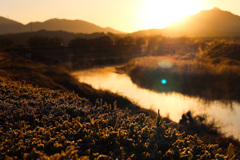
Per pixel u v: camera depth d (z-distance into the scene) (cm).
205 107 1335
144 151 364
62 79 1777
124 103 1273
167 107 1332
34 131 389
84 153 319
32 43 8200
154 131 449
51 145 344
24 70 1927
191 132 860
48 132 377
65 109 554
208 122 1008
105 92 1435
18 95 666
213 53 3416
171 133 445
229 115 1171
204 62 2719
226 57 3000
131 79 2511
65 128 426
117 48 6581
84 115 541
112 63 4759
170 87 1864
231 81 1714
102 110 612
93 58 5156
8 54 3838
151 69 2466
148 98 1588
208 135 845
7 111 473
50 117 477
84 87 1598
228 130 928
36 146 333
